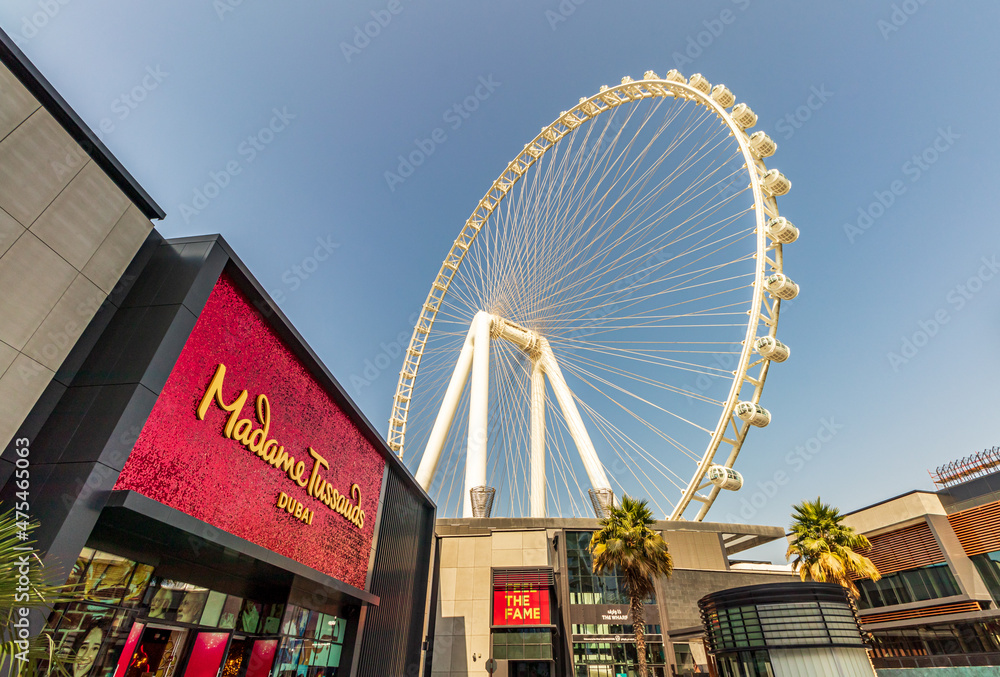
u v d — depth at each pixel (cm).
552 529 4469
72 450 1028
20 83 1025
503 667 3572
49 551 901
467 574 4062
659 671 3775
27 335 1015
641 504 3181
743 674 2094
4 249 985
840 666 1931
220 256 1402
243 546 1373
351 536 2202
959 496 3947
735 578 4366
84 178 1150
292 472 1733
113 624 1224
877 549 4281
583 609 4006
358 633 2272
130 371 1140
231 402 1446
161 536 1252
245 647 1719
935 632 3578
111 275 1202
